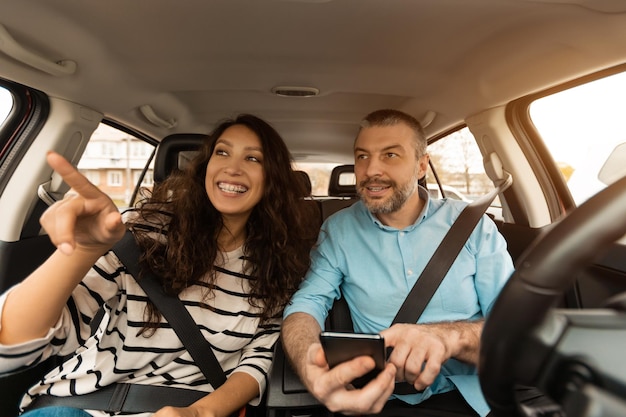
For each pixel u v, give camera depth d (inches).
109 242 32.1
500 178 94.3
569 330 18.9
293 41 67.6
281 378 44.9
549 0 51.9
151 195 54.9
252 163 54.2
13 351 34.3
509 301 19.0
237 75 82.0
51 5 55.2
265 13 58.6
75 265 34.0
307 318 52.1
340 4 55.8
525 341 19.1
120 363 46.9
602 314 19.3
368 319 58.7
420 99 94.6
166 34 64.7
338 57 74.1
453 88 85.8
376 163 59.0
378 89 89.7
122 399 47.1
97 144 92.9
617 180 18.2
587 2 51.0
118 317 49.6
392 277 57.6
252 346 53.9
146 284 47.8
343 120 116.3
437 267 55.7
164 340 48.6
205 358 49.1
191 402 48.4
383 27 62.5
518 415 21.6
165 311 47.9
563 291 18.2
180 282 47.9
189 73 80.2
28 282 35.2
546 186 89.1
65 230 26.9
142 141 114.2
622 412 17.6
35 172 76.6
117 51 69.4
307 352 43.4
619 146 66.9
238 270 53.8
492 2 54.2
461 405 52.4
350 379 33.6
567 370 18.8
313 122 118.6
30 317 34.5
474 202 61.9
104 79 75.9
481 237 59.4
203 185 54.4
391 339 41.1
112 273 47.6
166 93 90.7
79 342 43.5
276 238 55.2
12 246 73.2
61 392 46.9
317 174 171.6
